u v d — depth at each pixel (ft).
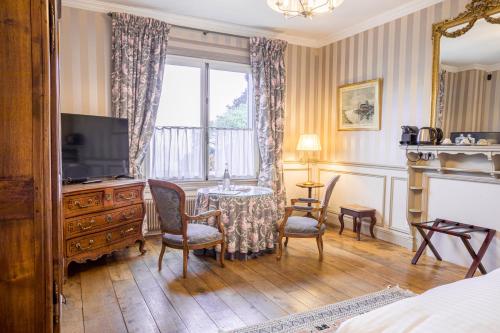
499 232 10.37
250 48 15.58
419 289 9.38
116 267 10.85
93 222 10.43
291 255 12.14
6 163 2.80
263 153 16.06
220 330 7.30
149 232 14.30
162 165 14.55
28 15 2.80
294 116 17.17
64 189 9.78
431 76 12.20
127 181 11.84
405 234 13.23
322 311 8.13
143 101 13.53
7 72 2.77
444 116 11.80
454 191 11.60
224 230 11.34
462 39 11.19
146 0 12.60
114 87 13.15
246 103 16.24
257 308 8.28
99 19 13.01
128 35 13.12
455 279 10.10
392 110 13.76
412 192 12.89
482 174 10.92
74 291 9.11
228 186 12.96
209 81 15.33
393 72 13.66
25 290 2.92
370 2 12.57
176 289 9.29
